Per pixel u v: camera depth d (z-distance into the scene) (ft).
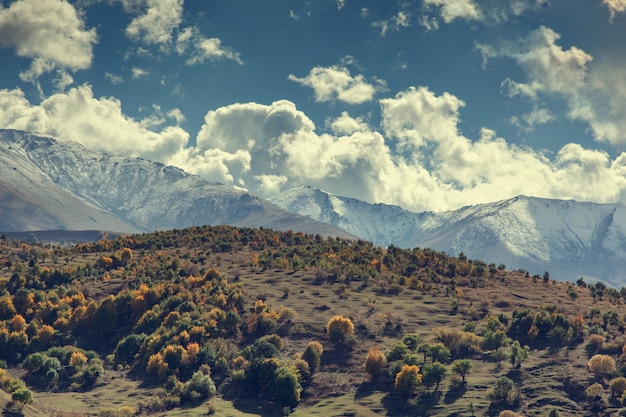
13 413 554.05
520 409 595.47
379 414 609.01
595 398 604.49
